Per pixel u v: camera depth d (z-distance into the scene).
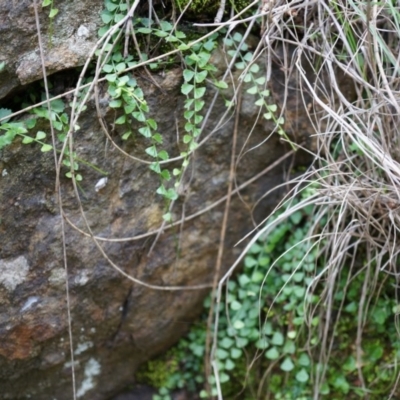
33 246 0.75
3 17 0.72
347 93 0.80
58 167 0.71
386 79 0.75
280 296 0.80
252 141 0.80
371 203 0.76
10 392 0.79
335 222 0.79
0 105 0.74
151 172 0.77
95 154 0.74
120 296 0.79
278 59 0.77
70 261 0.76
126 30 0.72
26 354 0.77
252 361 0.80
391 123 0.77
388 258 0.79
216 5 0.75
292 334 0.79
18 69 0.72
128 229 0.77
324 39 0.75
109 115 0.74
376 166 0.77
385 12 0.77
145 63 0.72
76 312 0.78
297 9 0.76
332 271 0.77
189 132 0.76
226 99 0.77
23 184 0.73
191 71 0.74
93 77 0.73
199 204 0.80
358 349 0.79
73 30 0.73
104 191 0.76
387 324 0.80
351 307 0.80
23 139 0.72
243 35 0.77
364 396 0.80
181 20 0.76
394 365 0.78
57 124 0.72
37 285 0.75
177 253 0.80
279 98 0.79
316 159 0.79
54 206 0.75
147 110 0.73
